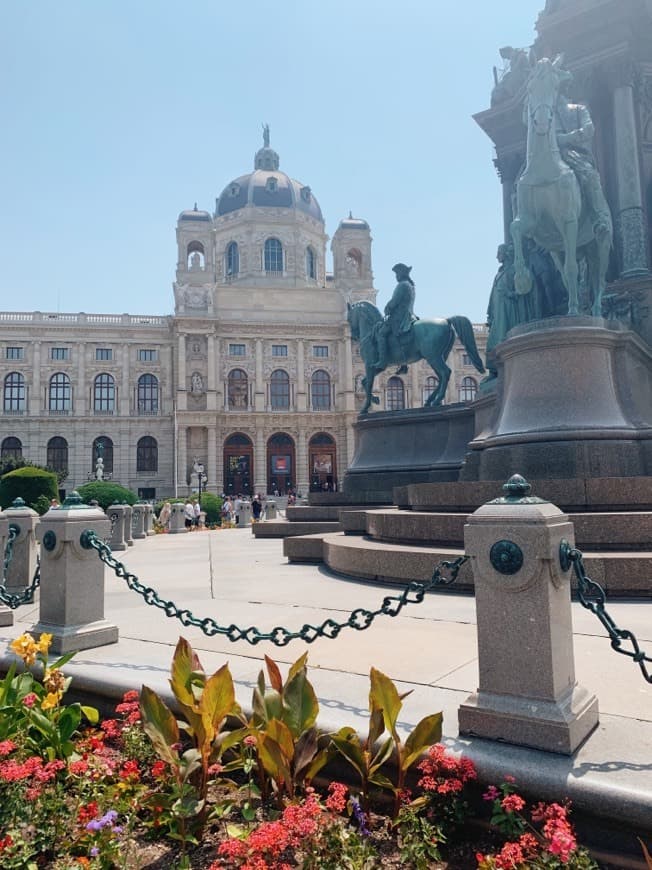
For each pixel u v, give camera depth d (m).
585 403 8.55
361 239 76.69
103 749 3.53
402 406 70.38
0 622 6.01
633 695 3.50
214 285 68.88
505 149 14.80
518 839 2.49
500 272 12.75
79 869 2.40
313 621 5.60
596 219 9.58
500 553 2.97
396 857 2.56
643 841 2.42
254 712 2.96
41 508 24.92
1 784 2.77
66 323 66.25
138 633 5.32
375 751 2.92
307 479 68.81
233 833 2.61
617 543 6.47
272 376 69.38
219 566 10.42
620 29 12.41
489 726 2.93
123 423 66.81
